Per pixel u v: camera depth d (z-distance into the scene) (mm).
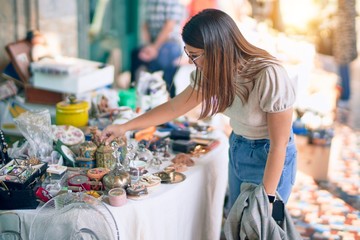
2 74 3256
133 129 2193
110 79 3346
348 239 3035
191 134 2551
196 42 1744
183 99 2186
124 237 1796
